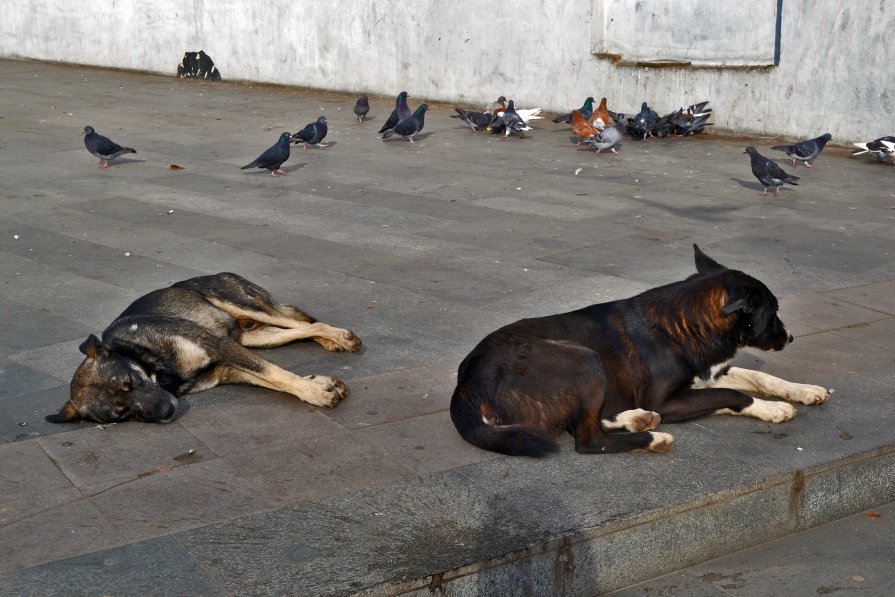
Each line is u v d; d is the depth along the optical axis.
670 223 10.00
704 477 4.55
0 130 16.28
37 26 27.52
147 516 4.17
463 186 11.95
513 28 18.16
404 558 3.86
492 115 16.39
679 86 16.28
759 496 4.55
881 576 4.32
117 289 7.70
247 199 11.22
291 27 21.84
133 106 19.44
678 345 4.97
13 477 4.52
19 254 8.77
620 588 4.25
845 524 4.81
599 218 10.23
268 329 6.30
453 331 6.68
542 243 9.21
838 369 5.91
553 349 4.82
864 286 7.75
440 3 19.11
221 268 8.34
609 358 4.96
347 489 4.42
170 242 9.25
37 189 11.70
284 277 8.07
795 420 5.18
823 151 14.41
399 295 7.55
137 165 13.32
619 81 16.98
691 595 4.19
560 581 4.08
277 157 12.41
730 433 5.03
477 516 4.19
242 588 3.65
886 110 13.89
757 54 15.22
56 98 20.55
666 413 5.03
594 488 4.44
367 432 5.02
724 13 15.47
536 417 4.76
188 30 23.91
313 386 5.34
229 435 4.99
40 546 3.93
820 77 14.56
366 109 17.45
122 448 4.84
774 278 8.00
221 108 19.23
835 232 9.61
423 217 10.30
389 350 6.30
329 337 6.18
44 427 5.14
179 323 5.45
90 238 9.38
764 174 11.17
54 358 6.16
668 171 12.92
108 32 25.72
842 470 4.79
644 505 4.29
